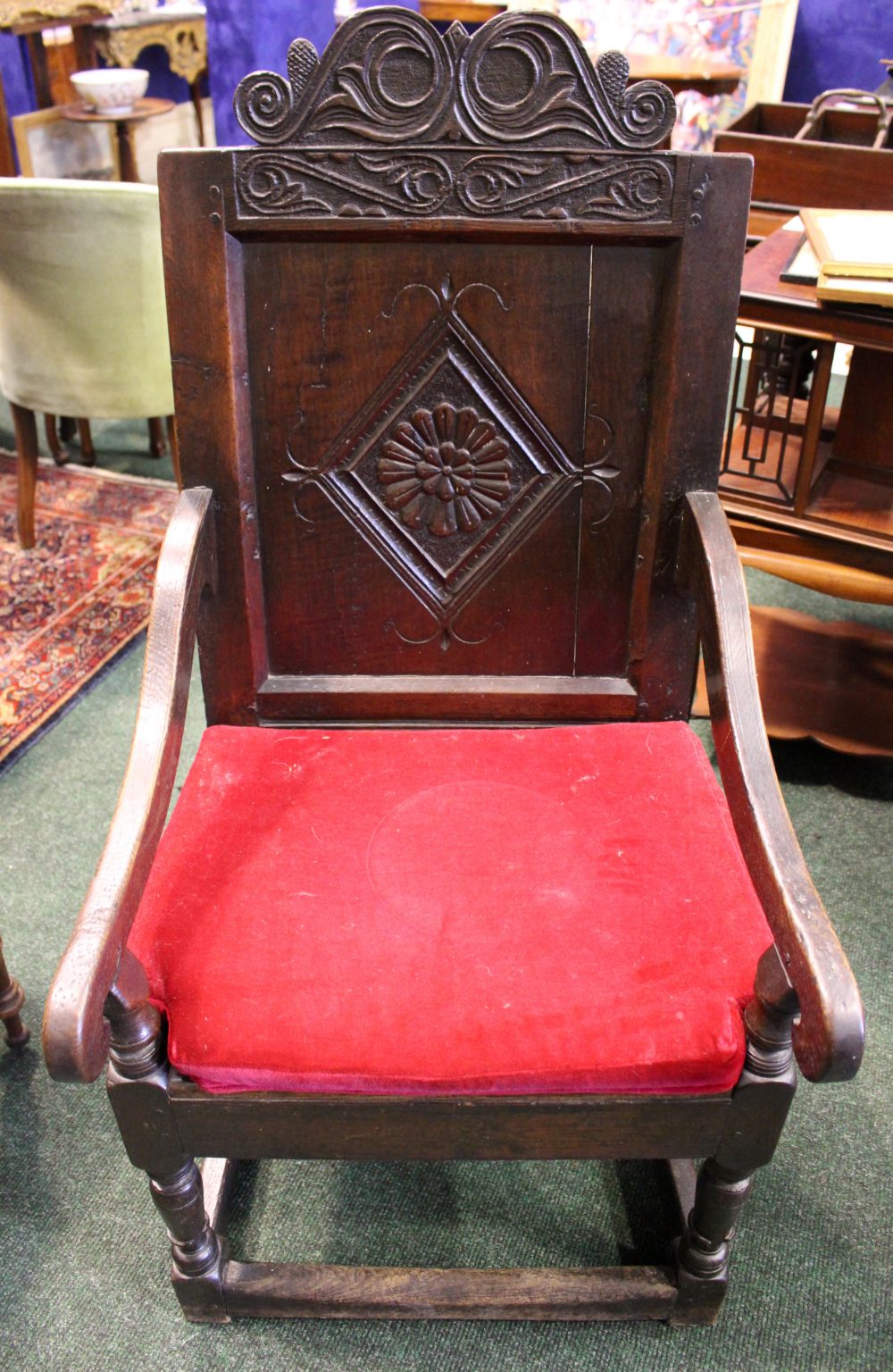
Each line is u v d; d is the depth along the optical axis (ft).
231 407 3.81
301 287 3.74
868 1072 4.96
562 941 3.25
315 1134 3.25
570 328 3.80
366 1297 3.89
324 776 3.89
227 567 4.03
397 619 4.22
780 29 11.30
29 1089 4.90
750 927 3.30
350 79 3.45
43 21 12.16
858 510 5.79
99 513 9.32
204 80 16.76
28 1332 4.04
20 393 8.14
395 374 3.87
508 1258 4.26
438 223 3.63
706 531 3.77
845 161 7.40
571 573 4.15
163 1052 3.17
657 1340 4.00
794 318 5.25
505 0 11.57
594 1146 3.28
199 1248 3.81
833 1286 4.18
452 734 4.13
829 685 6.88
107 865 3.00
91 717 7.12
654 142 3.52
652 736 4.09
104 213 7.09
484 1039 3.06
